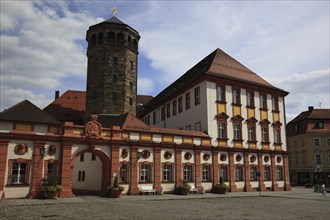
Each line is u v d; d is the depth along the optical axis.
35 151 25.28
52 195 24.61
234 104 38.94
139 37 48.03
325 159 63.25
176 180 32.22
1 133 23.95
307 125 65.56
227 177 36.19
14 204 20.81
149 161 30.92
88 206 20.44
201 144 34.94
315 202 25.42
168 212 17.89
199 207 20.77
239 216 16.52
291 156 68.44
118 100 43.34
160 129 32.81
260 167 39.22
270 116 42.47
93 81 44.09
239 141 38.19
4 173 23.78
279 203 24.36
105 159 28.84
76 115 56.09
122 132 29.94
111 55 44.12
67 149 26.55
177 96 44.22
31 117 25.75
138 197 27.44
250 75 43.78
